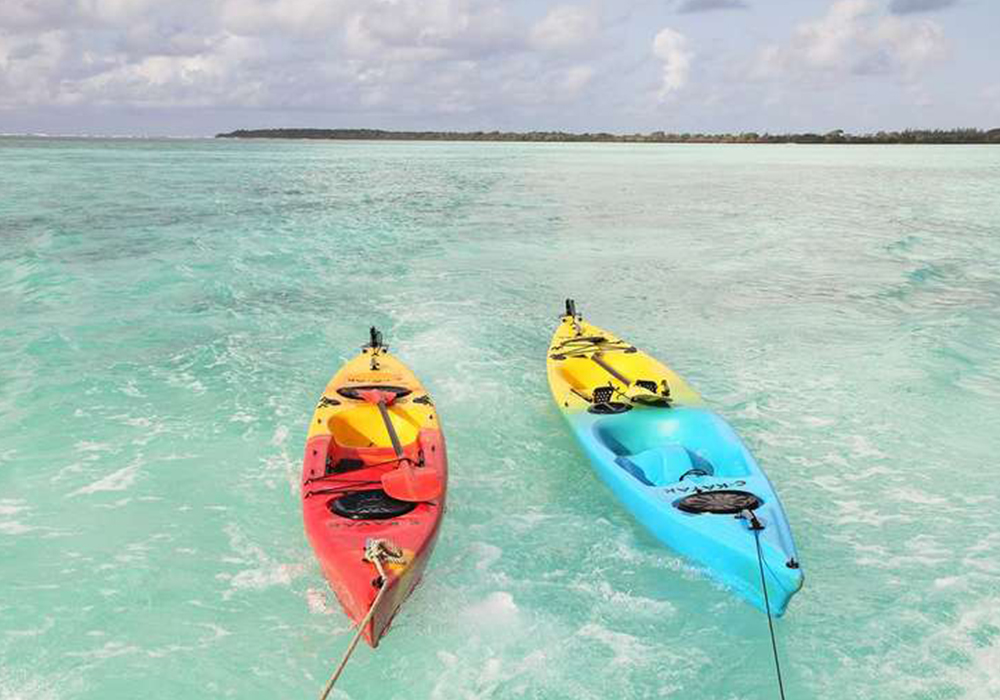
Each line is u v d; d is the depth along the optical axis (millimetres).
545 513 7543
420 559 5895
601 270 18656
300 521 7352
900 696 5188
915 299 15680
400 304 14984
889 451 8781
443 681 5359
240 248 20719
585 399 9055
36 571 6449
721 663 5547
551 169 63219
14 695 5145
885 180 50969
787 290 16531
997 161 81562
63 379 10609
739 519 6379
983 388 10570
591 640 5777
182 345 12203
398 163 71875
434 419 8352
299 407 9898
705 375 11195
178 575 6469
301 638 5785
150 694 5199
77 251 19750
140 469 8195
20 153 78312
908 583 6395
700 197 37656
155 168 56156
